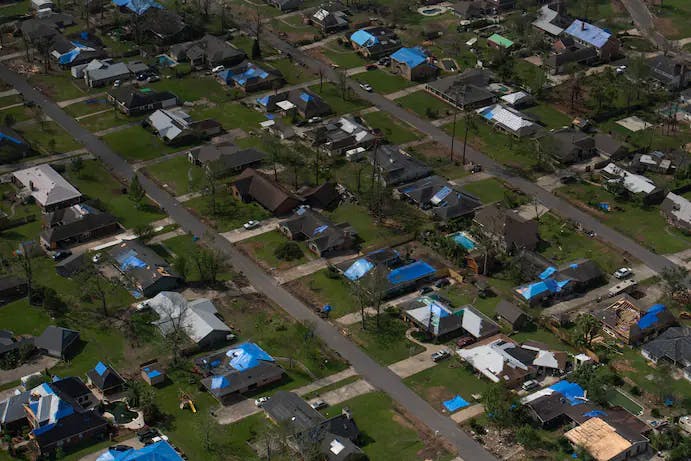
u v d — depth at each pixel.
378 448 180.50
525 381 198.25
